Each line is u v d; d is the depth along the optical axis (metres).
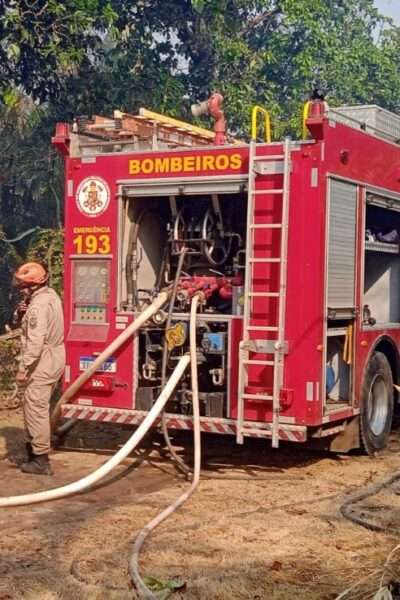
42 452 7.96
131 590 5.02
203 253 8.49
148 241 8.89
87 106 15.79
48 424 7.96
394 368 9.62
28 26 14.41
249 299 7.93
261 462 8.62
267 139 8.76
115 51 16.91
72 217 8.78
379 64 23.83
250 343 7.89
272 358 7.84
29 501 6.91
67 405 8.72
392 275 9.83
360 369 8.66
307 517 6.61
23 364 7.79
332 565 5.52
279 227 7.84
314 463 8.60
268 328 7.86
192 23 18.66
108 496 7.26
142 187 8.48
